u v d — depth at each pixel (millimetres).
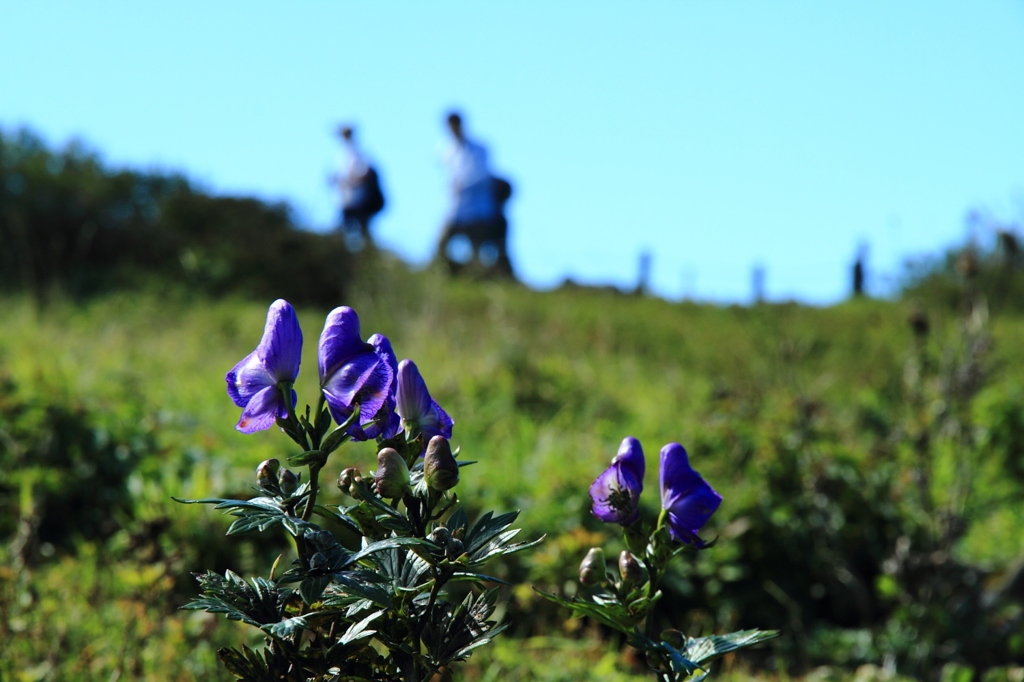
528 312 16109
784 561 5652
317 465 1531
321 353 1629
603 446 6598
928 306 14000
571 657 4340
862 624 5570
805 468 6008
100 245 16453
